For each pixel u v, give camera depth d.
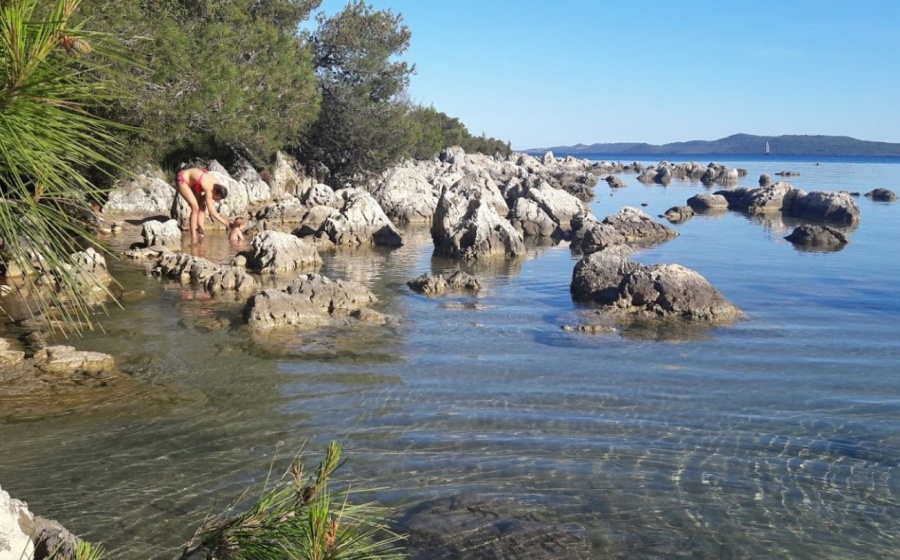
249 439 9.16
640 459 8.83
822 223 37.19
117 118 21.31
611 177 70.75
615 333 14.75
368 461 8.62
